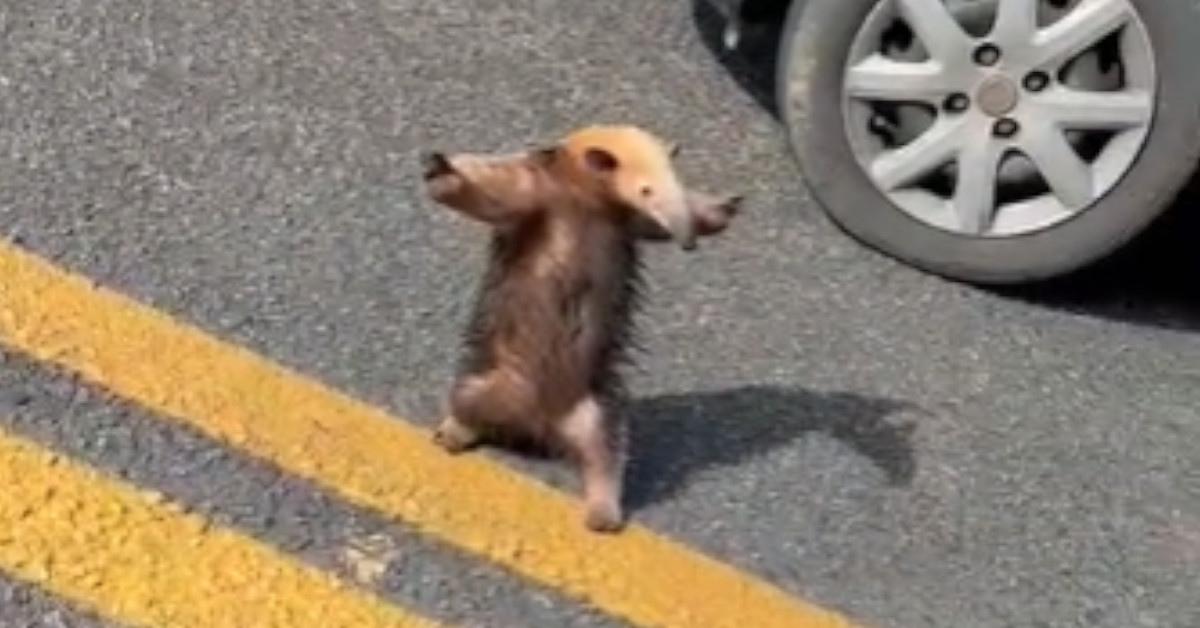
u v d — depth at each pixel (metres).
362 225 4.58
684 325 4.50
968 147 4.81
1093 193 4.84
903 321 4.73
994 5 4.72
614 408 3.80
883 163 4.85
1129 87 4.79
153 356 4.04
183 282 4.27
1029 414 4.52
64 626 3.45
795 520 4.02
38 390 3.89
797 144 4.87
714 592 3.80
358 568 3.67
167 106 4.82
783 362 4.46
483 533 3.77
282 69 5.04
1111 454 4.46
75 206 4.43
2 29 4.93
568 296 3.67
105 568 3.57
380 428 3.97
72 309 4.11
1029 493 4.27
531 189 3.59
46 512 3.64
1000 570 4.05
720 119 5.26
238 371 4.05
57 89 4.79
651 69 5.38
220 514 3.71
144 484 3.74
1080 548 4.16
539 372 3.75
